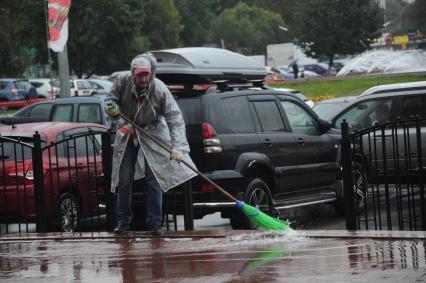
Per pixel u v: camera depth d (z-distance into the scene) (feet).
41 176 85.05
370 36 450.30
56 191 97.91
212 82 94.48
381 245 64.28
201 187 88.99
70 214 99.40
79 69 459.32
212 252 65.46
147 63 71.36
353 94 305.94
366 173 101.09
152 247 69.72
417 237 66.54
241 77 99.30
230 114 92.27
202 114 89.97
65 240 77.41
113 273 59.47
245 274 55.77
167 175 73.46
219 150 89.35
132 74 72.02
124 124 73.92
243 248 66.69
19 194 96.58
